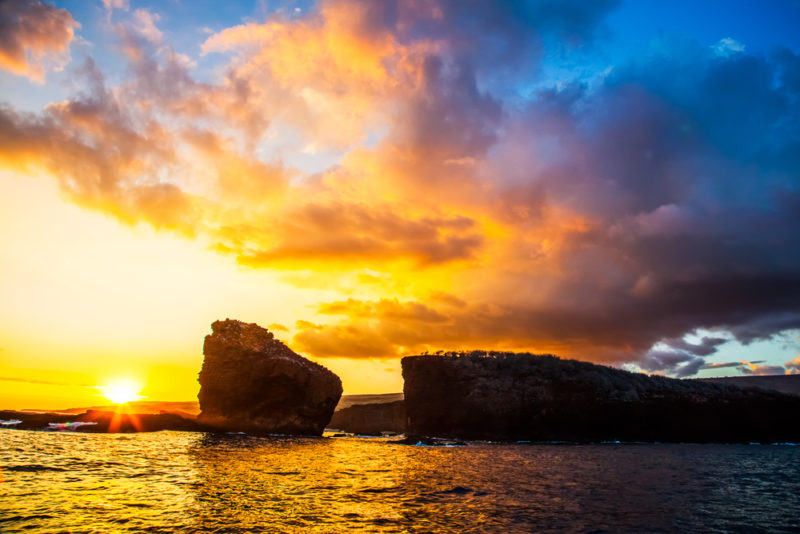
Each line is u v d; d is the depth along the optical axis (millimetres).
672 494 23656
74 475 21828
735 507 20578
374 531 14789
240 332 62781
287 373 60875
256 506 17484
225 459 31219
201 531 13820
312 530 14547
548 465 36469
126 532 13344
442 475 29000
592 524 16750
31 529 13180
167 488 20031
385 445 54906
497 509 18922
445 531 15180
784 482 28812
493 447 57719
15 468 22609
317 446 47344
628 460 41812
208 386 58750
